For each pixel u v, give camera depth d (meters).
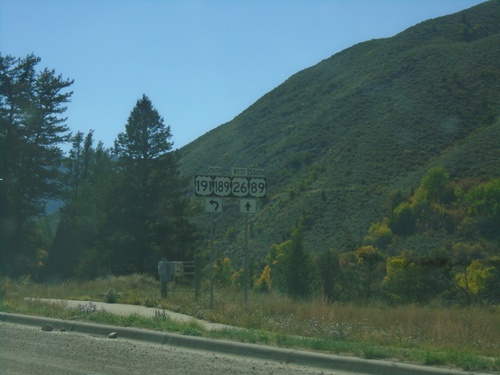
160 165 50.06
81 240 56.81
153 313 16.28
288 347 11.00
